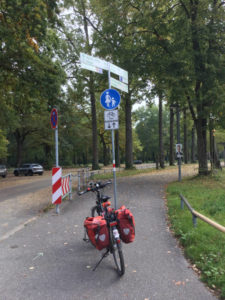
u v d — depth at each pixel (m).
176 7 14.85
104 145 51.94
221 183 13.11
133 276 3.84
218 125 13.77
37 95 14.02
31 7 11.05
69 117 34.72
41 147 48.94
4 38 11.73
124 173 21.19
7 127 29.34
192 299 3.20
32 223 6.90
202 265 3.94
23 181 21.78
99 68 6.44
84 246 5.14
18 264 4.38
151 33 15.30
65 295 3.39
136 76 15.81
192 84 13.51
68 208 8.59
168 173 20.64
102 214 4.55
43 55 14.34
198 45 14.05
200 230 5.40
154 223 6.55
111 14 14.98
